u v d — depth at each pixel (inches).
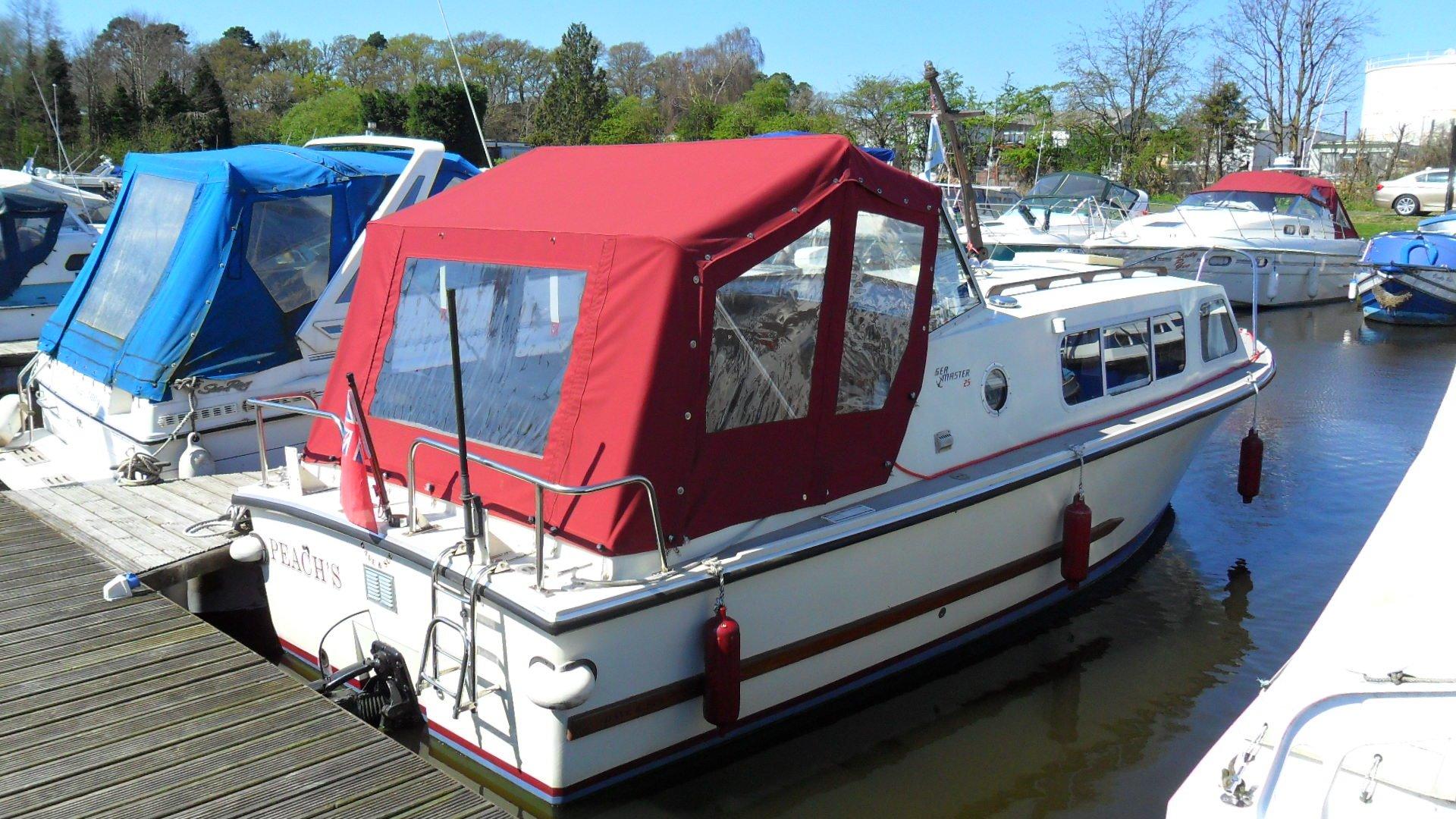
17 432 309.7
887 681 213.0
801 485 183.8
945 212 218.5
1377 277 643.5
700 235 162.7
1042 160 1278.3
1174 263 650.8
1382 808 115.4
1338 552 289.1
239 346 275.7
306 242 288.8
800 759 196.7
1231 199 733.3
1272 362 307.0
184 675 176.7
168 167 295.7
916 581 207.8
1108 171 1440.7
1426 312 634.8
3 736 157.0
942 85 1296.8
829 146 181.0
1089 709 212.7
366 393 199.2
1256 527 306.8
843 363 186.5
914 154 1138.0
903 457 205.6
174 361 266.2
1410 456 369.7
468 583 161.9
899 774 191.5
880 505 196.7
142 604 202.2
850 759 196.1
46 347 303.4
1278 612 254.4
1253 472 295.3
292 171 288.7
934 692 219.1
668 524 164.7
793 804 182.2
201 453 266.5
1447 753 117.0
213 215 273.9
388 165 317.1
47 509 244.8
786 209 172.6
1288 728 123.3
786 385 178.2
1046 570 242.1
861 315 188.9
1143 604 258.4
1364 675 131.7
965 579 219.1
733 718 171.0
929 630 216.8
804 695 195.0
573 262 169.8
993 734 204.1
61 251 460.1
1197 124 1475.1
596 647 158.1
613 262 164.6
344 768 151.6
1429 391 465.1
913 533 202.2
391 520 180.7
